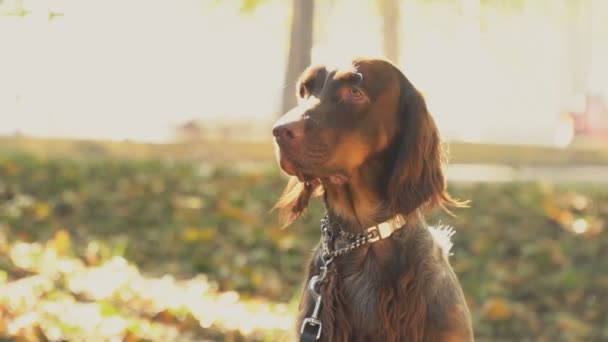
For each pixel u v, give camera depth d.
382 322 4.23
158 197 10.70
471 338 4.37
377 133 4.35
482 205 11.16
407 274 4.29
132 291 7.48
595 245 10.28
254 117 31.48
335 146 4.21
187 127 27.70
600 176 17.33
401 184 4.35
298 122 4.12
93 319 6.45
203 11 26.08
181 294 7.68
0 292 6.72
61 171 11.16
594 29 44.81
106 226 9.91
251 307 7.73
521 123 48.97
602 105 29.52
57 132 23.44
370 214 4.44
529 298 9.07
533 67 45.34
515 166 18.75
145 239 9.68
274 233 9.85
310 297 4.47
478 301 8.79
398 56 21.66
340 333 4.31
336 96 4.30
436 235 4.64
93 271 8.02
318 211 10.38
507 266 9.73
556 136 32.84
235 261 9.16
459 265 9.52
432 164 4.42
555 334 8.14
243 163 13.75
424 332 4.23
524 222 10.73
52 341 6.11
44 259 7.97
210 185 11.24
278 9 24.22
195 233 9.59
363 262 4.39
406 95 4.45
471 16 23.27
